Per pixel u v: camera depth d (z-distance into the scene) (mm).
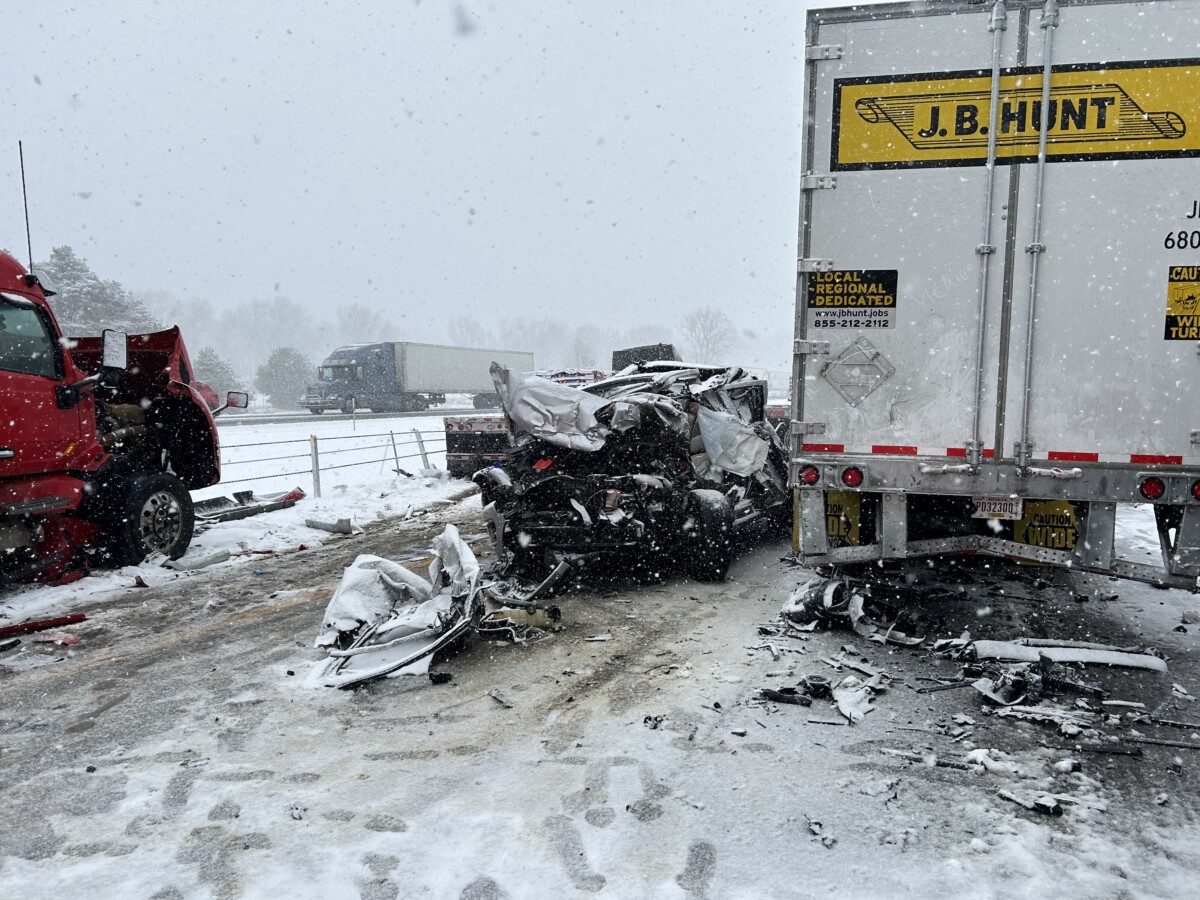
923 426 4625
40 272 6488
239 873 2736
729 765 3455
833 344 4723
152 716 4098
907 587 5938
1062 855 2775
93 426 6836
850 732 3773
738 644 5066
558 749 3629
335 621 4883
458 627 4746
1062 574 6605
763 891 2592
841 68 4559
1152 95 4191
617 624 5527
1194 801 3139
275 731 3889
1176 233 4227
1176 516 4570
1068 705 4059
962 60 4387
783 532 8766
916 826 2971
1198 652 4809
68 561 6871
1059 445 4434
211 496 13203
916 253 4543
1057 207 4328
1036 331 4410
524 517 6418
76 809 3180
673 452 7012
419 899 2582
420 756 3590
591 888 2619
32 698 4367
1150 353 4293
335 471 16109
